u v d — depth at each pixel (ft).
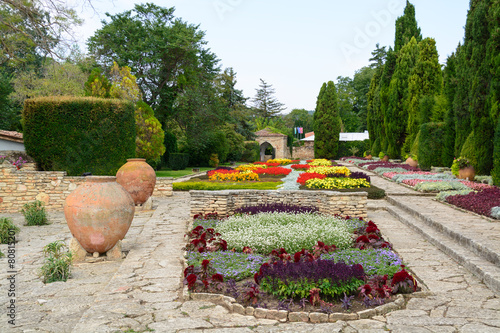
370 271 15.61
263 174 67.05
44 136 44.80
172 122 111.75
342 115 199.00
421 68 72.95
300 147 173.17
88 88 61.46
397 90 82.53
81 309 13.83
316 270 13.96
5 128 85.46
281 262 15.03
